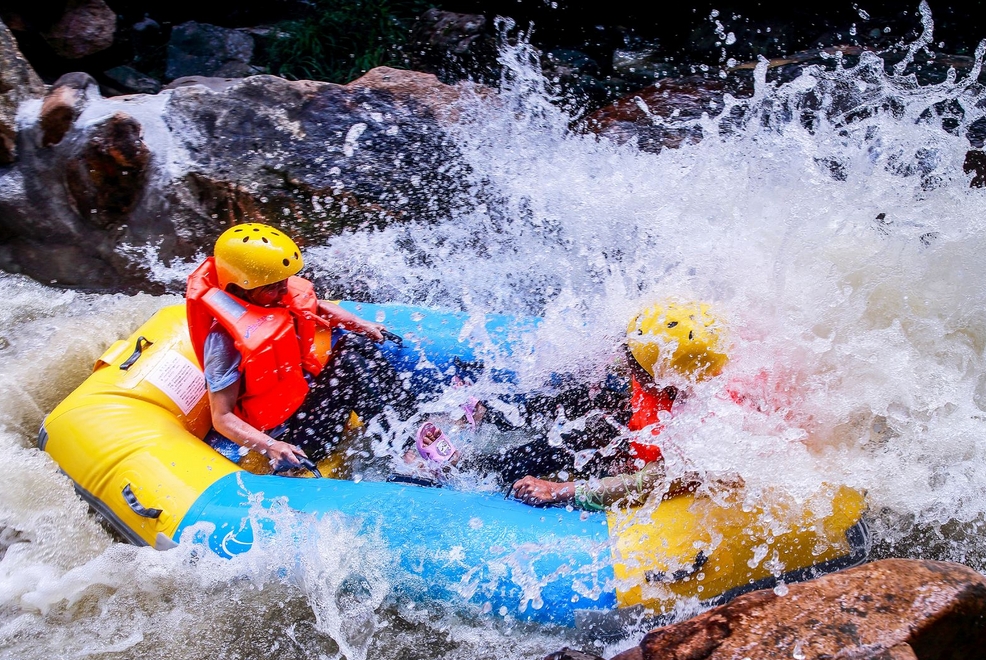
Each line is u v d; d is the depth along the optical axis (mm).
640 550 3215
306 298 4008
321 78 7695
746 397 3434
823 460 3445
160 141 5566
